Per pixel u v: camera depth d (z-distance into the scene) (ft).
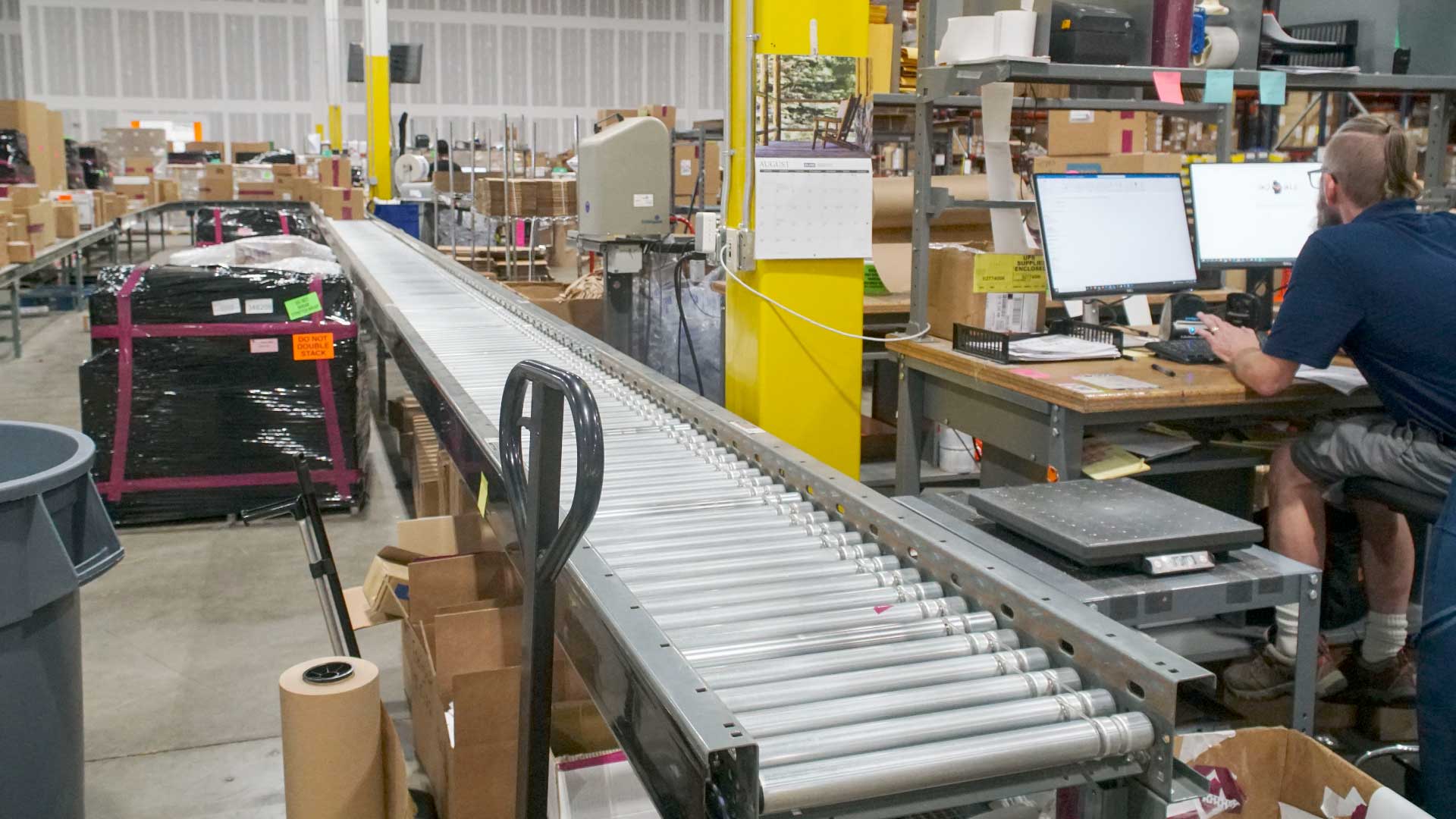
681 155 24.16
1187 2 9.63
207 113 57.57
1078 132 16.58
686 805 3.19
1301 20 11.39
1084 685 3.82
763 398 10.42
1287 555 7.98
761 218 9.99
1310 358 7.46
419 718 7.29
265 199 37.78
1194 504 6.27
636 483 6.08
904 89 13.38
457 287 14.25
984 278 9.53
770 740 3.33
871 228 11.49
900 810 3.26
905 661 4.00
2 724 5.15
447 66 59.62
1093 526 5.86
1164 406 7.72
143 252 41.42
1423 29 10.94
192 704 8.43
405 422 14.69
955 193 12.45
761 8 9.71
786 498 5.84
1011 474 9.46
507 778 5.98
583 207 15.84
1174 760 3.41
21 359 21.95
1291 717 6.08
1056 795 3.82
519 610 6.59
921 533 4.88
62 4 54.70
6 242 20.51
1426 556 6.95
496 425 6.45
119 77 56.08
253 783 7.36
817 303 10.39
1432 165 11.34
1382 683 8.09
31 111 28.96
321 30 57.62
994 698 3.69
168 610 10.26
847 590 4.66
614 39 61.87
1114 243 9.49
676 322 15.74
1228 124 10.46
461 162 35.09
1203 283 12.06
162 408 12.41
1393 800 4.64
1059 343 9.22
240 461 12.68
